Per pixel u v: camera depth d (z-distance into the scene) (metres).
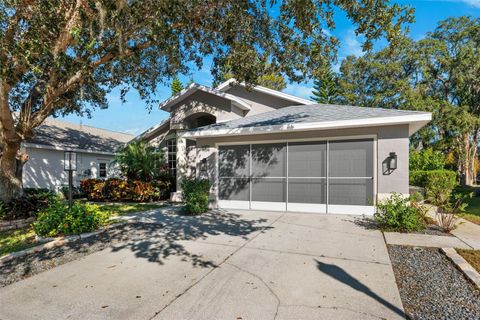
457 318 3.18
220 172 11.22
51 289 3.98
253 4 6.83
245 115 14.25
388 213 7.39
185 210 10.15
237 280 4.22
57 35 5.75
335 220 8.45
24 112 8.80
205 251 5.63
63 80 7.40
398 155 8.48
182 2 5.88
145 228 7.67
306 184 9.80
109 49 7.05
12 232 7.49
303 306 3.44
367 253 5.43
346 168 9.23
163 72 9.55
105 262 5.05
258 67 7.85
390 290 3.85
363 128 8.95
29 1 5.28
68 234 6.66
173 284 4.10
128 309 3.40
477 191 15.80
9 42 5.49
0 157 9.30
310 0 5.88
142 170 13.95
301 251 5.59
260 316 3.23
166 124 15.93
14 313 3.35
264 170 10.48
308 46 7.18
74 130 20.55
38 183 15.29
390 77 26.55
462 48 23.84
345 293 3.77
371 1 5.53
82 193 15.97
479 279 4.09
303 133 9.78
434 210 10.00
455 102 26.61
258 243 6.17
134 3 5.51
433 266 4.76
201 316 3.24
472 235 6.65
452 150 28.39
